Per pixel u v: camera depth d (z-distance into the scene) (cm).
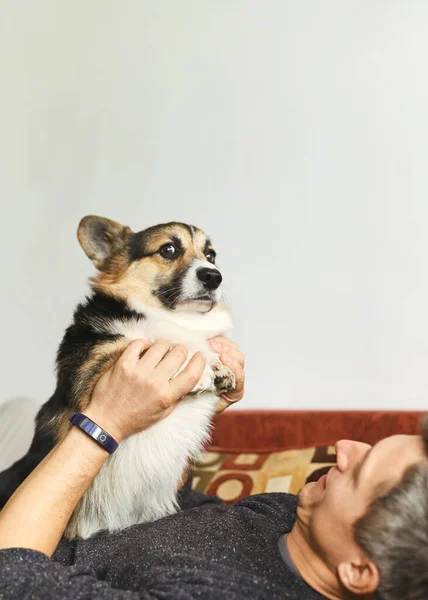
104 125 321
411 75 294
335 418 266
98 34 320
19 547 100
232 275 312
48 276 325
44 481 114
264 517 139
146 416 126
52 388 326
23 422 229
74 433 123
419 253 295
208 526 129
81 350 163
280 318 310
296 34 304
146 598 98
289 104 305
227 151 312
